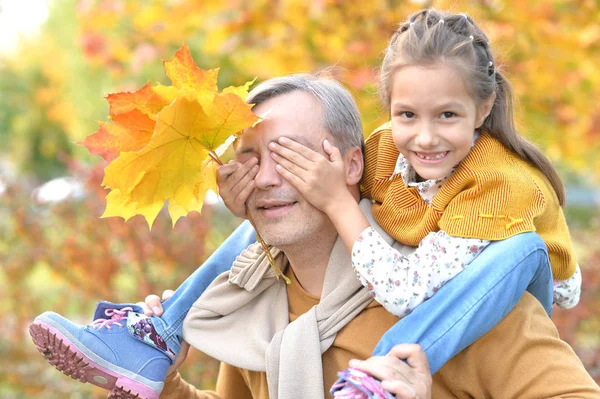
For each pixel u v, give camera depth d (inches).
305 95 85.1
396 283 77.0
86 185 179.9
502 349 76.3
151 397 89.2
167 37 192.2
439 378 80.2
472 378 78.2
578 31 170.7
